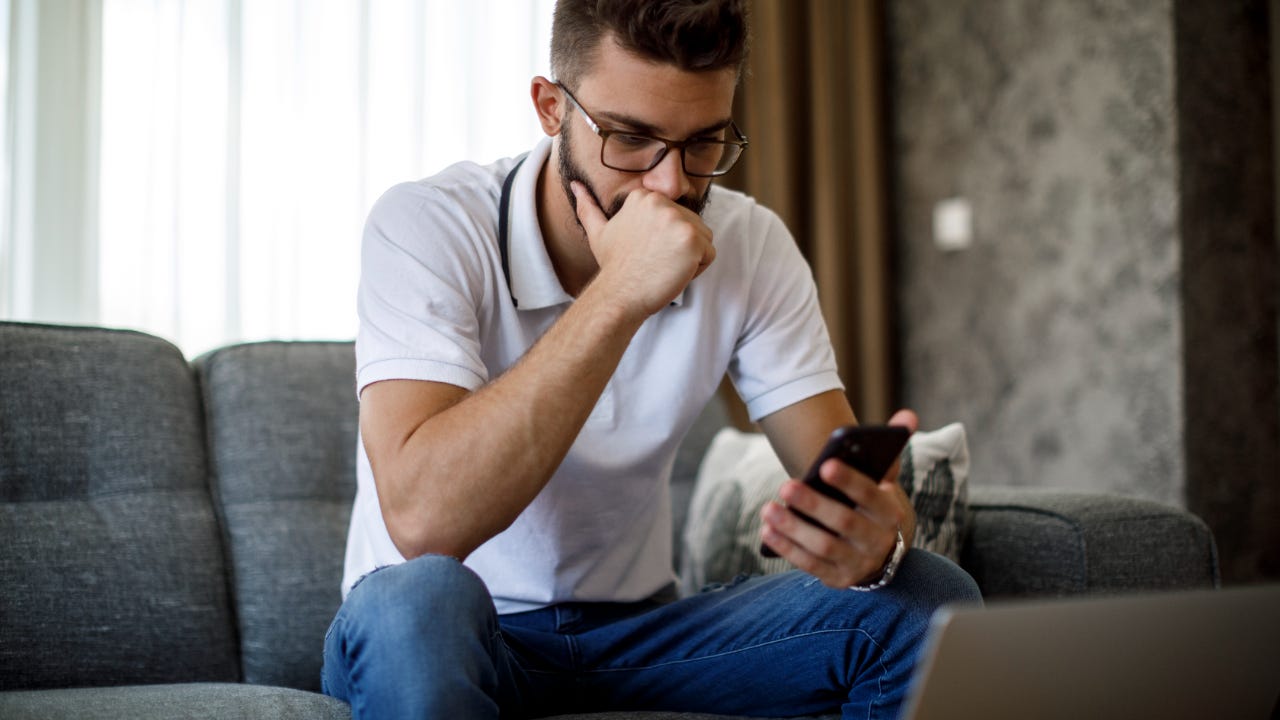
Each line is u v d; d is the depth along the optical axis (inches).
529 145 112.2
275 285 102.3
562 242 52.7
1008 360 119.0
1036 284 116.0
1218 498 103.8
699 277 53.6
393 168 107.0
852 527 39.3
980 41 121.9
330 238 104.3
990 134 121.0
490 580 51.4
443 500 41.8
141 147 97.9
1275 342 108.1
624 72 46.3
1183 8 103.9
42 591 55.0
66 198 95.1
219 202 100.2
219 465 65.2
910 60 130.8
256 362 68.1
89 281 95.9
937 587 44.2
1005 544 59.9
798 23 126.3
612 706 49.7
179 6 99.0
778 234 58.0
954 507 61.0
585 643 49.4
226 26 100.8
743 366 56.3
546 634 49.6
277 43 102.9
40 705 42.9
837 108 127.6
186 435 64.4
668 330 53.2
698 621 48.4
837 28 128.0
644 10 45.4
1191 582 58.4
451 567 38.5
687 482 77.7
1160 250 104.3
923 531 59.8
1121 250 107.7
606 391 52.3
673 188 47.0
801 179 126.0
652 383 53.0
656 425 53.1
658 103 46.1
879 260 128.2
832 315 125.7
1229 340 105.5
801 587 46.3
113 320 96.7
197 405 66.8
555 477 51.0
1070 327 112.3
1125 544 57.2
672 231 44.0
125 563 57.8
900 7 131.5
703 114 46.8
